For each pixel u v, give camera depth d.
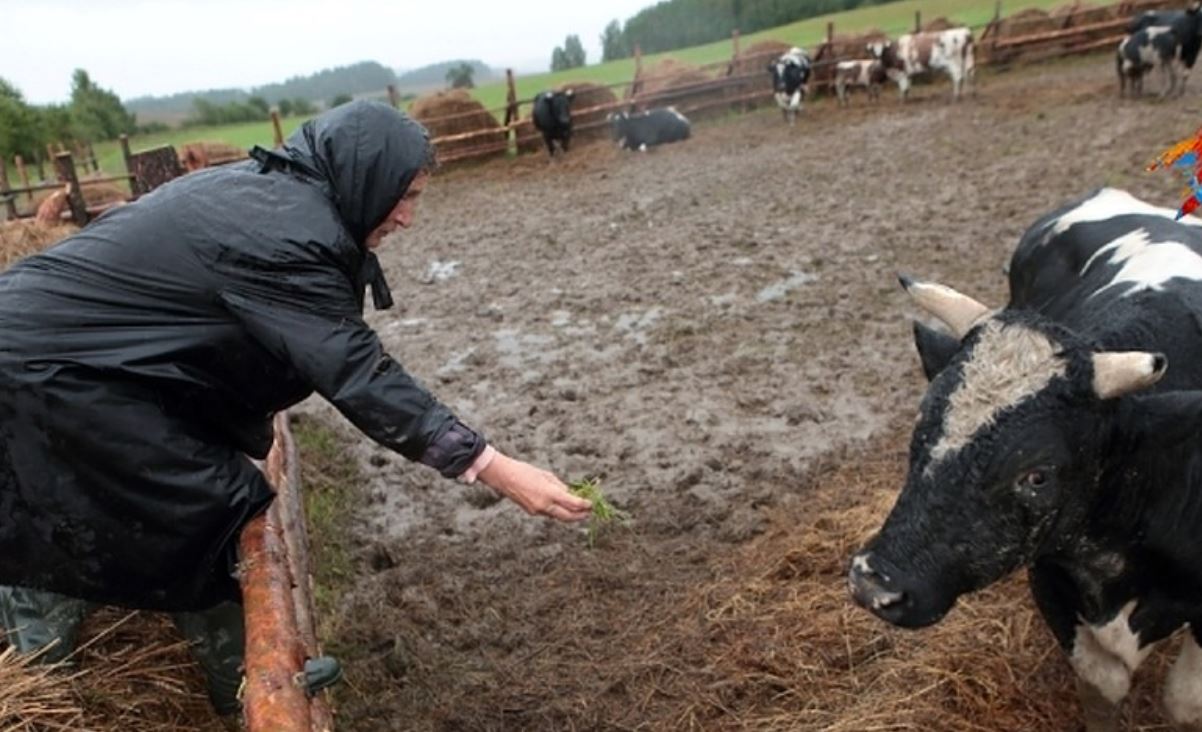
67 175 11.30
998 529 2.47
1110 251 3.67
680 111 20.83
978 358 2.51
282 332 2.40
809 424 5.97
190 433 2.62
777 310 7.97
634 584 4.54
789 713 3.63
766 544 4.71
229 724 3.19
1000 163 12.43
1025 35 22.45
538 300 9.00
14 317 2.40
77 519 2.52
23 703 2.66
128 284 2.42
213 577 2.75
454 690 3.96
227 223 2.41
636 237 11.00
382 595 4.62
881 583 2.49
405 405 2.45
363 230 2.59
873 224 10.27
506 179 16.86
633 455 5.80
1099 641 2.97
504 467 2.59
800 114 19.98
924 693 3.62
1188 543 2.72
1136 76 16.17
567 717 3.76
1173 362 2.84
